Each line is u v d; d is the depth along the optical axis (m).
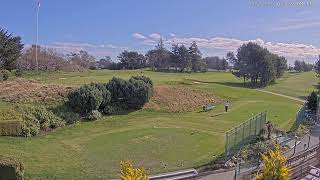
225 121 47.03
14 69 66.88
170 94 57.12
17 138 33.03
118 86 48.22
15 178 22.62
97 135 37.25
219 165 28.36
